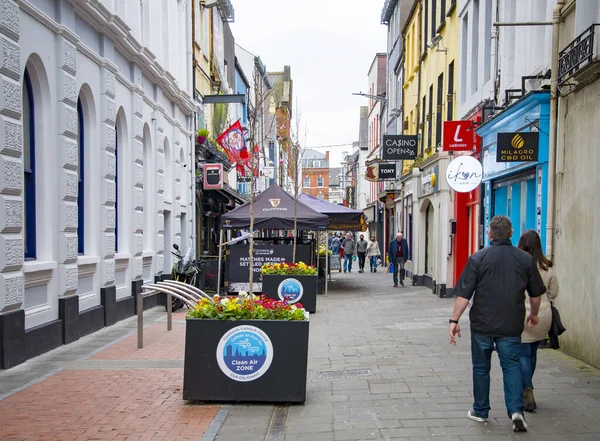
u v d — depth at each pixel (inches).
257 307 243.4
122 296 483.8
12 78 300.4
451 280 648.4
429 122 828.0
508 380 197.6
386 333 415.2
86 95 410.0
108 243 438.0
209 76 930.7
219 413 225.1
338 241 1343.5
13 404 234.7
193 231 741.9
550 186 338.3
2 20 286.4
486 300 198.8
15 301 297.0
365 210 2113.7
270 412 228.5
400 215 1117.1
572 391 243.1
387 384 267.6
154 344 364.8
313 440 196.9
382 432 201.9
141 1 554.6
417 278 841.5
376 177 1082.7
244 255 641.0
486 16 557.3
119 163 492.7
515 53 453.1
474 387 210.5
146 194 566.3
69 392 252.4
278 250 639.1
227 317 237.8
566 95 326.3
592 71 289.6
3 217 287.6
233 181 1219.2
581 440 188.1
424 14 876.6
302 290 532.1
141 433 201.8
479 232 533.6
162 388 260.2
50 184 345.4
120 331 414.6
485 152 494.0
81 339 379.9
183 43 726.5
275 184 681.6
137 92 514.0
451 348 352.5
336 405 236.4
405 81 1080.8
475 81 608.1
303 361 237.0
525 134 351.9
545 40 378.0
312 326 459.8
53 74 349.4
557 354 316.5
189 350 237.8
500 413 219.0
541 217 355.9
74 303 371.6
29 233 335.0
